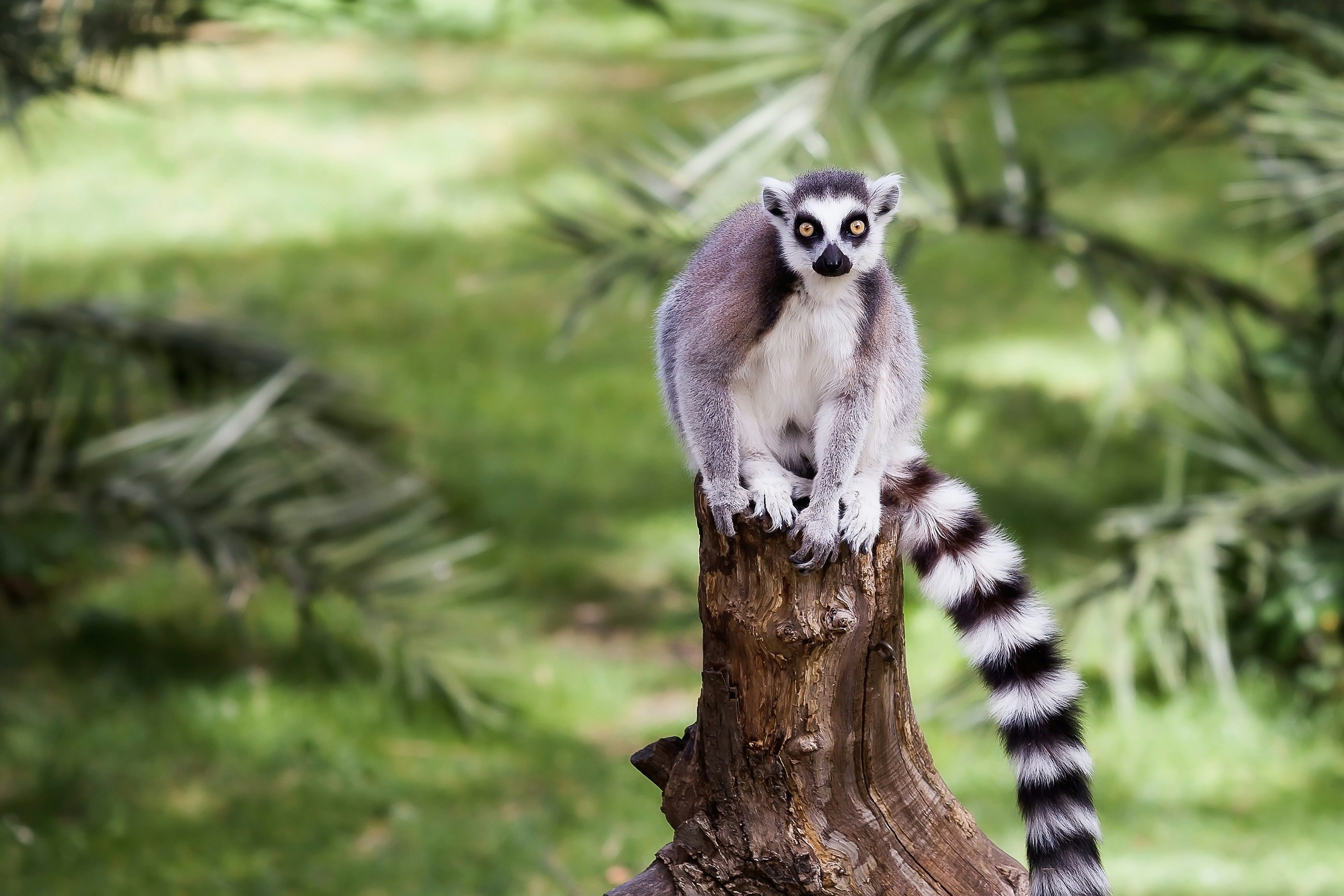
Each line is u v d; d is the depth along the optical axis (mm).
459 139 29000
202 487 12695
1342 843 10859
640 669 13672
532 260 24266
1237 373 18594
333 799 11422
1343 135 11594
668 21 12898
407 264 24094
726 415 6473
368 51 33781
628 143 28297
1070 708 5973
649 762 5637
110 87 11422
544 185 26938
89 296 15250
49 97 11031
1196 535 12695
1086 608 12750
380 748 12266
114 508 12586
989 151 27641
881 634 5223
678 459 18188
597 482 17516
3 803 11125
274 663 13539
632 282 13820
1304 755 12172
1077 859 5551
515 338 21672
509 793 11625
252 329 14977
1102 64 13953
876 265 6770
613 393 19984
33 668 13094
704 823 5195
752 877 5117
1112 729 12500
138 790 11406
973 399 19734
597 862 10523
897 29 12406
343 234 25188
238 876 10344
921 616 14219
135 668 13203
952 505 6520
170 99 29859
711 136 12797
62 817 11031
